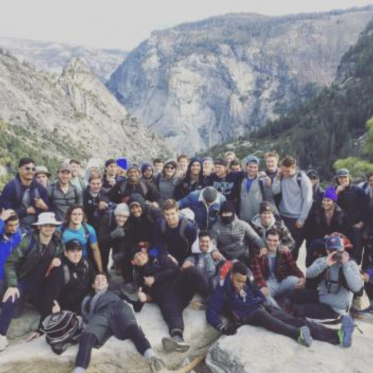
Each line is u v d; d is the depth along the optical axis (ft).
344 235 28.66
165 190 34.81
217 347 23.32
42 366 22.35
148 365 23.00
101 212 29.43
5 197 27.96
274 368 21.20
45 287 24.17
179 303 25.55
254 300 24.81
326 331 23.56
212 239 27.61
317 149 434.30
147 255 26.73
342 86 568.41
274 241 26.61
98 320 22.93
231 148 568.00
